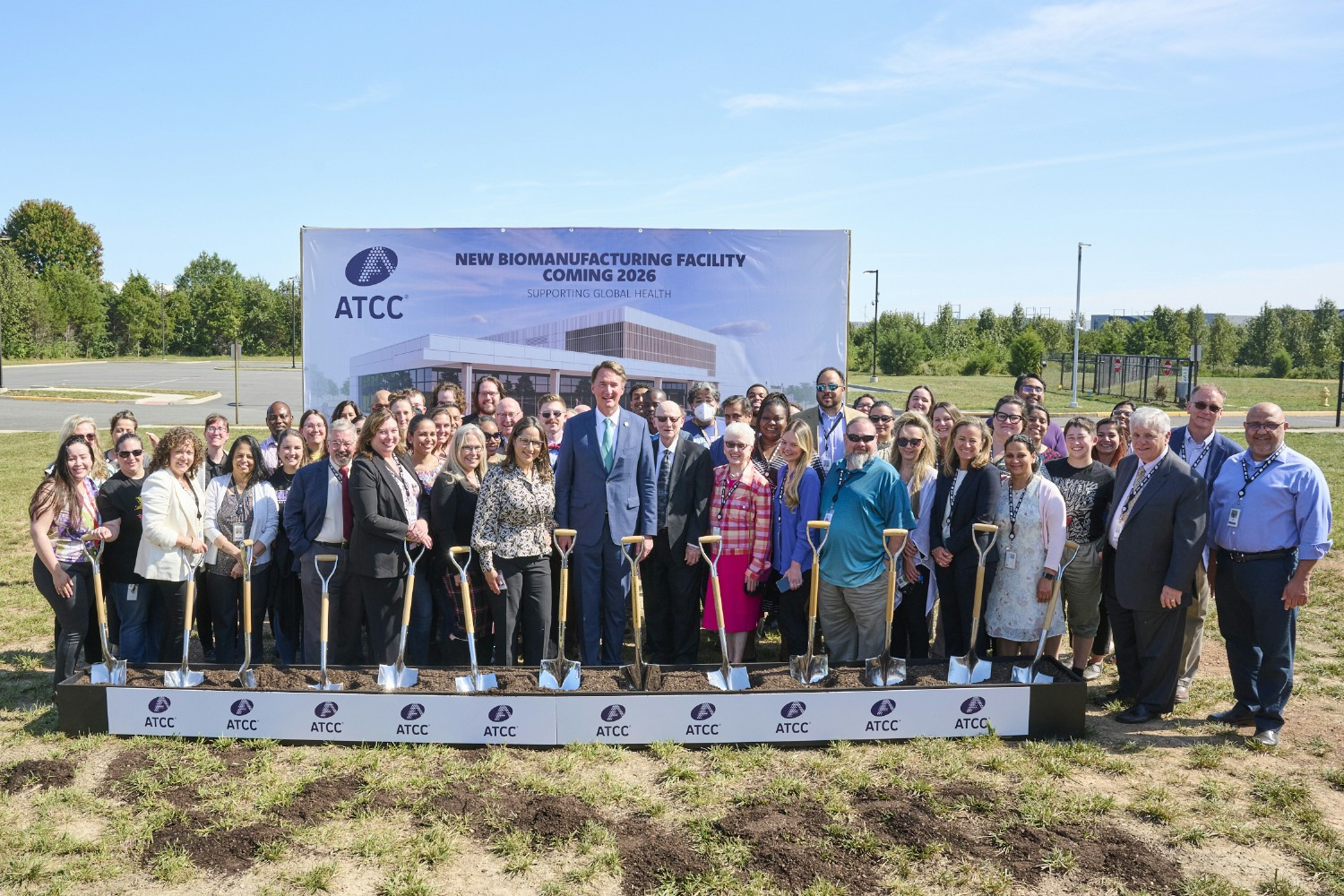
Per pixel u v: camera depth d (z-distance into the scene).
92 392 33.69
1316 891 3.55
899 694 4.77
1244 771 4.57
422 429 5.73
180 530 5.54
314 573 5.40
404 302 8.17
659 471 5.92
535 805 4.11
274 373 50.56
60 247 87.81
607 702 4.68
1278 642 4.90
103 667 5.01
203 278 106.06
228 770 4.44
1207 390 5.61
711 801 4.19
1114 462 6.16
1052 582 5.21
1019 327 62.31
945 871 3.65
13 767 4.42
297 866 3.67
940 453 5.95
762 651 6.61
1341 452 18.53
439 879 3.58
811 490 5.44
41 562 5.26
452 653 5.75
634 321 8.12
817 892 3.49
